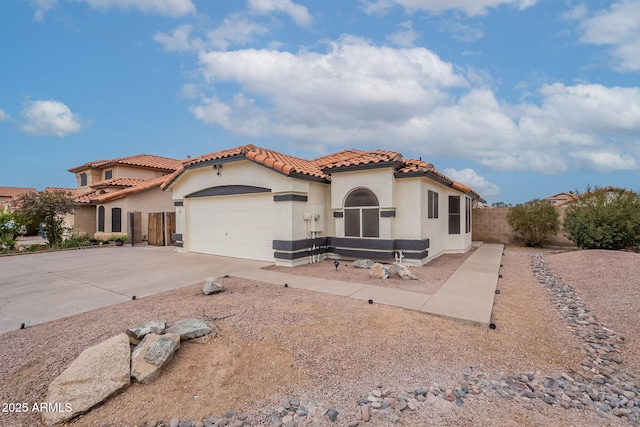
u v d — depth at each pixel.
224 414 3.73
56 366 4.48
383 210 11.84
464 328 5.93
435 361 4.77
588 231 13.06
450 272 10.67
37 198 19.25
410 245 11.77
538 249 17.69
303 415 3.66
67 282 9.53
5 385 4.14
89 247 18.77
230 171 13.78
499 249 16.92
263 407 3.83
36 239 26.58
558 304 7.57
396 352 4.98
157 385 4.17
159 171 28.14
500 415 3.60
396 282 9.16
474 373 4.50
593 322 6.40
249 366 4.57
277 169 11.61
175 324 5.36
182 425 3.55
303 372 4.47
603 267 10.16
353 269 11.18
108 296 7.96
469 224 17.53
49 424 3.52
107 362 4.14
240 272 10.77
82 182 29.78
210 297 7.55
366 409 3.69
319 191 13.38
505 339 5.54
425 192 12.45
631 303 7.24
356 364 4.66
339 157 16.45
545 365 4.77
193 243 16.03
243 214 13.73
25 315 6.57
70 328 5.77
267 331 5.45
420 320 6.22
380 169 11.85
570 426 3.43
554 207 17.92
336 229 12.94
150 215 20.44
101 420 3.63
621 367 4.78
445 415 3.61
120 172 26.03
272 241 12.62
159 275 10.41
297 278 9.74
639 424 3.49
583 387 4.21
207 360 4.66
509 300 7.72
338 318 6.14
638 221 12.20
